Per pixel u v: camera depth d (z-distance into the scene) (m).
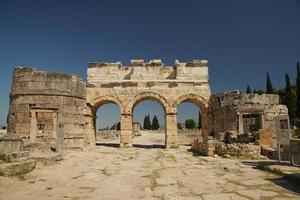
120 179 10.75
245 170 12.44
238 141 20.45
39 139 21.17
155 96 27.70
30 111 22.17
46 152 16.75
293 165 12.45
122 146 27.00
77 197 7.98
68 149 22.89
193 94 27.80
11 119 23.08
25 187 9.14
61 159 16.14
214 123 26.94
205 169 13.07
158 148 26.86
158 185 9.61
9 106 23.88
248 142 19.66
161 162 15.98
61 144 18.44
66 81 23.62
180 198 7.81
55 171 12.41
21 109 22.44
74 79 24.53
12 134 20.42
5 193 8.33
